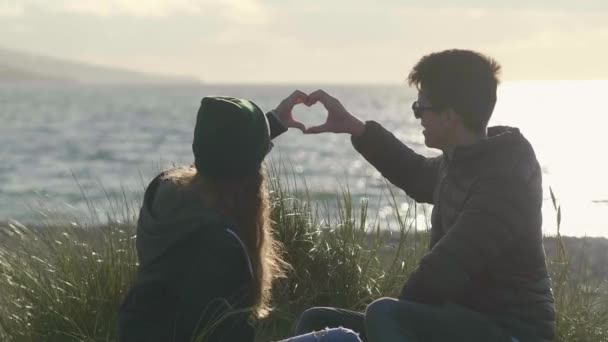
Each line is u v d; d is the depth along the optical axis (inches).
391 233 202.1
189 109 3865.7
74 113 3334.2
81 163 1278.3
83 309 163.2
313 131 127.9
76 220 216.1
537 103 6146.7
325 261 180.4
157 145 1642.5
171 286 84.4
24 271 174.9
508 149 101.1
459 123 104.3
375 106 4658.0
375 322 98.0
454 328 99.7
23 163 1285.7
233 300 83.6
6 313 164.4
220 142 85.4
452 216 103.1
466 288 102.3
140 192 237.5
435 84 104.0
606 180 918.4
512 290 101.6
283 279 176.7
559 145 1707.7
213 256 82.7
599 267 255.1
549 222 459.8
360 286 178.4
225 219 85.4
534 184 100.6
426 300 98.3
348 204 195.2
